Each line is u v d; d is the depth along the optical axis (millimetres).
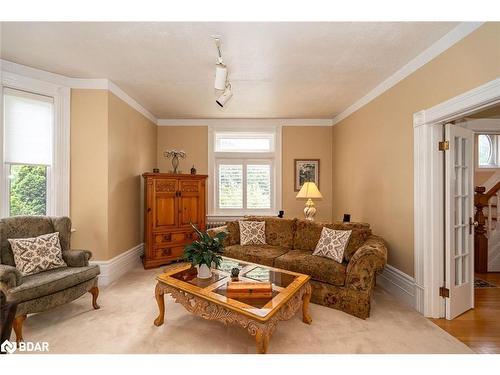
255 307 1758
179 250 4047
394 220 2945
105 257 3174
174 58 2623
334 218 4820
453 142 2418
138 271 3672
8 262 2322
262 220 3777
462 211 2584
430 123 2406
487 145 4957
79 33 2184
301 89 3432
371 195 3461
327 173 4941
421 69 2492
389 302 2732
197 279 2240
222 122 4945
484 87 1835
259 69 2838
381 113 3207
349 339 2051
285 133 4949
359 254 2449
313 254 3084
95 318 2359
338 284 2533
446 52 2184
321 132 4934
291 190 4953
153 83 3279
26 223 2531
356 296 2418
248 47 2389
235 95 3664
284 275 2330
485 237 3760
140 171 4152
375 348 1941
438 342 2020
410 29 2104
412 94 2625
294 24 2049
